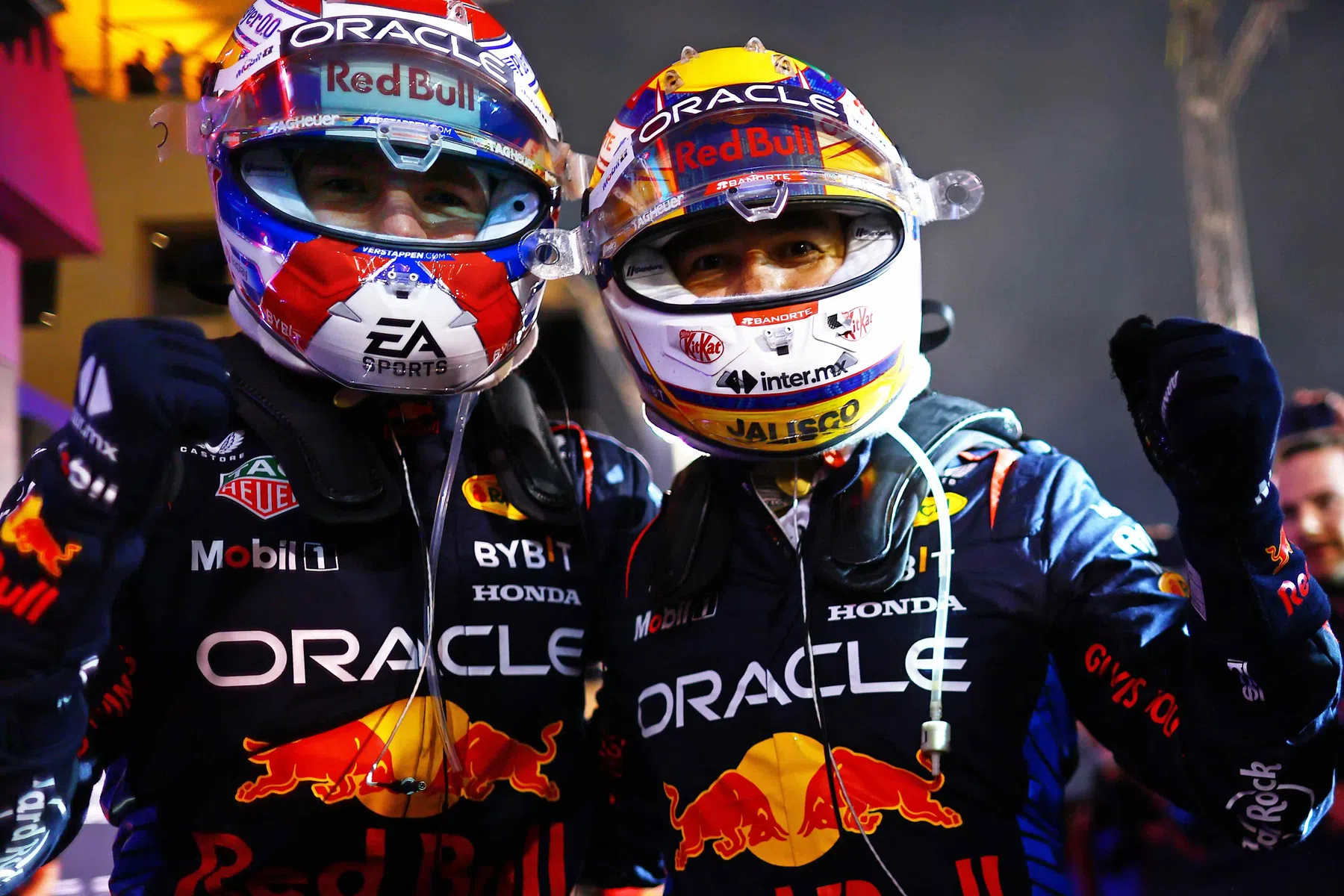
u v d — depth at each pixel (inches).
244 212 66.1
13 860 52.3
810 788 60.2
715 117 66.6
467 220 68.7
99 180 215.2
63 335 211.3
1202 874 118.2
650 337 67.8
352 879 63.2
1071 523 61.9
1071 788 146.8
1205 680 53.1
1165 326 52.2
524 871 67.6
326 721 62.8
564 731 68.9
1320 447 118.9
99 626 52.7
